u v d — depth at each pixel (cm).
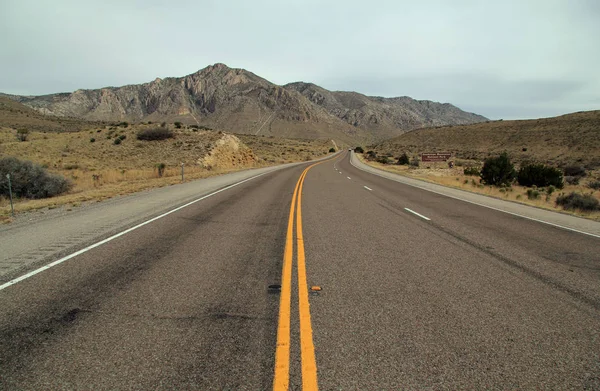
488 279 514
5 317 372
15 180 1505
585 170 5069
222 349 313
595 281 518
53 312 384
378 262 581
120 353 306
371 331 350
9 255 597
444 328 360
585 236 853
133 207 1112
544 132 8281
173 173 2659
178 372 279
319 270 534
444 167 5188
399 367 291
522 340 341
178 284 468
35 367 286
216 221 905
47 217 958
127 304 405
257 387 262
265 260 579
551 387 271
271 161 5950
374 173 3425
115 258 582
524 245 734
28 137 6231
